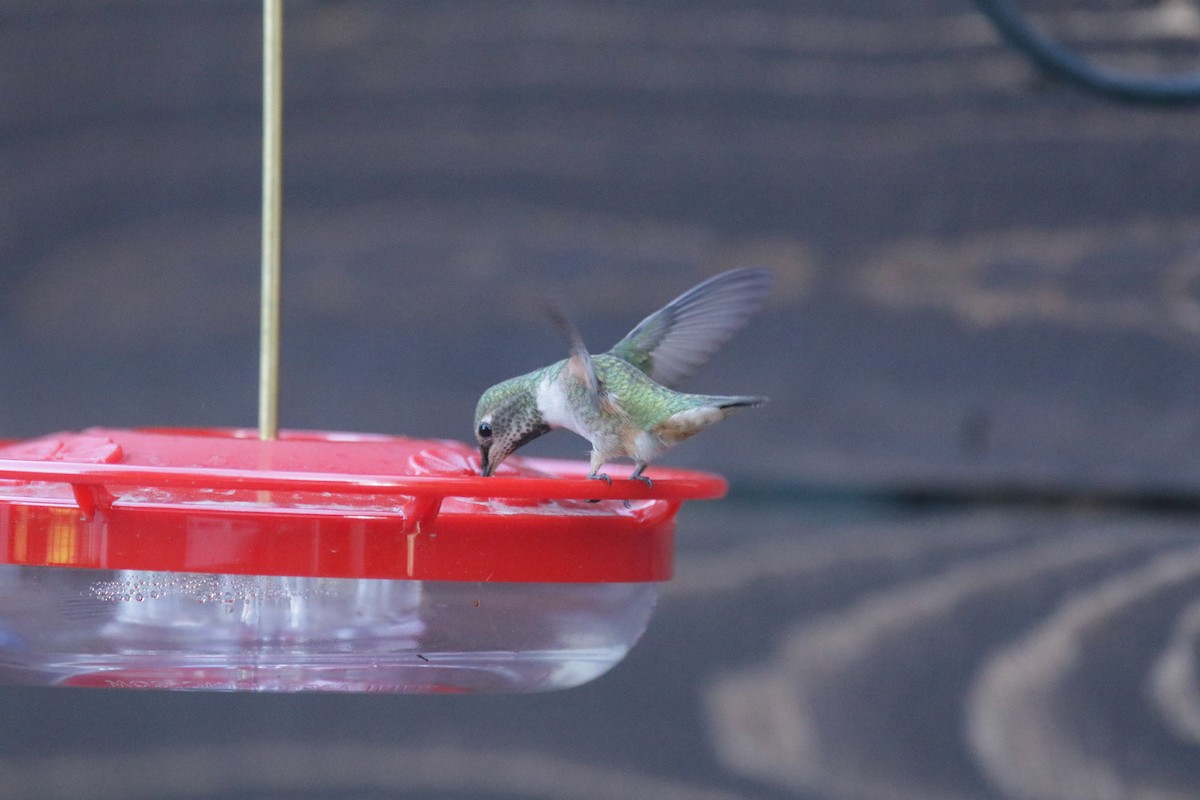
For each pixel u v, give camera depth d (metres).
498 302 3.68
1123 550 3.65
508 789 3.67
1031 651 3.64
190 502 3.40
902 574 3.66
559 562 3.42
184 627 3.40
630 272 3.67
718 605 3.67
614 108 3.68
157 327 3.68
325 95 3.69
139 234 3.69
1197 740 3.62
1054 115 3.65
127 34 3.69
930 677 3.65
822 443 3.67
